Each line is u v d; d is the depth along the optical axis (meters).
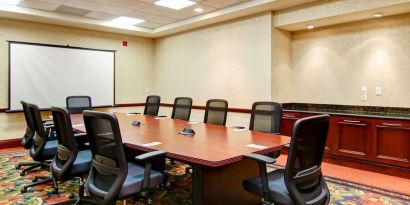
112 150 1.96
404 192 3.14
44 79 5.78
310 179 1.84
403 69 4.02
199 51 6.18
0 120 5.37
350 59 4.53
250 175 2.55
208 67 5.98
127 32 6.70
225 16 5.23
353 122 3.98
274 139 2.70
